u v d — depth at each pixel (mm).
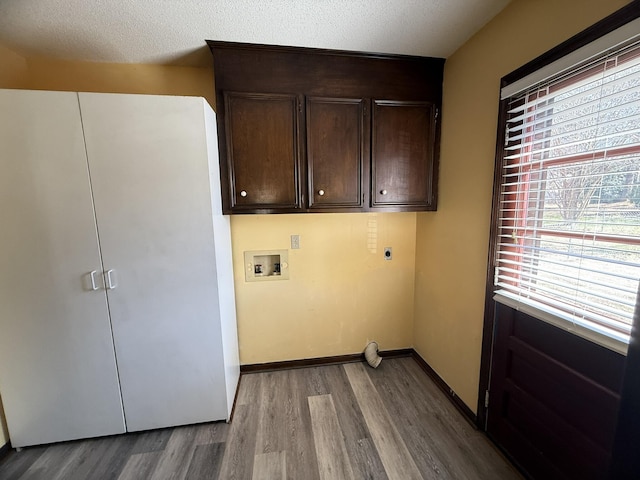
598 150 992
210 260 1555
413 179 1921
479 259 1593
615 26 898
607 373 979
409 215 2334
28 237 1387
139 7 1291
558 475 1169
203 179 1483
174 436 1616
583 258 1043
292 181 1782
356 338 2395
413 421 1709
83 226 1419
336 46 1673
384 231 2316
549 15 1135
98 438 1606
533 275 1278
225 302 1773
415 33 1548
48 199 1374
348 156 1822
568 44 1048
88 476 1385
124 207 1439
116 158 1402
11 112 1304
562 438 1149
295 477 1364
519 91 1275
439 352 2037
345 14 1372
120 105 1372
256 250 2160
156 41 1592
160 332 1565
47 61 1776
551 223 1197
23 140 1325
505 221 1432
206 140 1455
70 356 1504
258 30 1498
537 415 1267
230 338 1880
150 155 1427
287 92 1716
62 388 1523
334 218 2234
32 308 1439
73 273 1441
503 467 1401
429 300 2158
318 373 2227
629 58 911
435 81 1865
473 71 1587
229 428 1672
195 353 1619
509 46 1336
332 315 2330
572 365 1102
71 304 1462
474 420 1663
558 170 1158
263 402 1893
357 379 2141
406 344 2473
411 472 1380
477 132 1572
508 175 1357
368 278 2340
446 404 1858
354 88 1779
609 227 979
